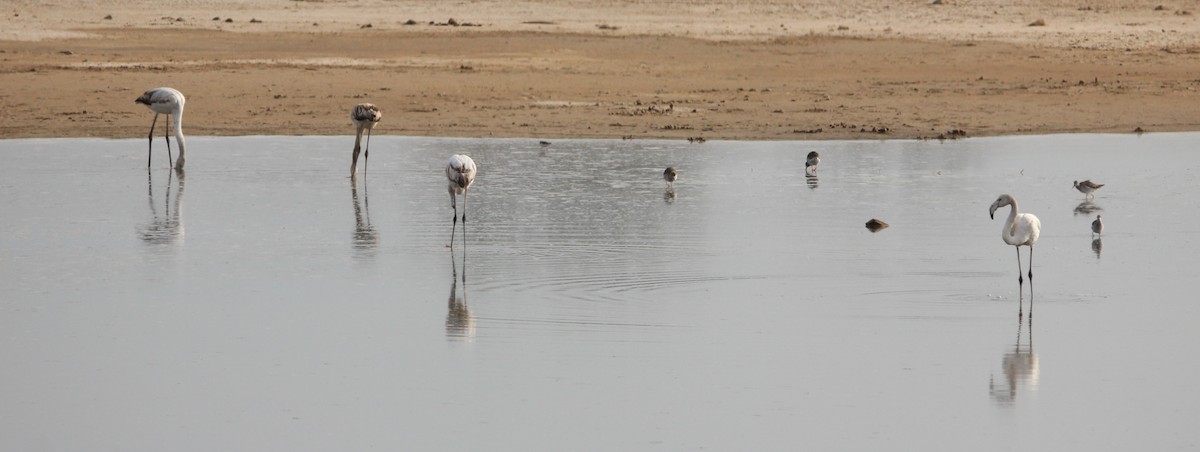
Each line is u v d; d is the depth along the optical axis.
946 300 13.90
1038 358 11.79
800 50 44.78
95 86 33.75
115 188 21.11
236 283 14.71
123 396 10.84
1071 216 18.78
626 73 38.38
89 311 13.43
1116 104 32.34
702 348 12.07
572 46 45.31
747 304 13.68
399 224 18.17
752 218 18.55
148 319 13.13
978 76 38.44
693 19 57.56
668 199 20.12
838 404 10.59
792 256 16.03
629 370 11.44
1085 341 12.34
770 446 9.74
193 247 16.64
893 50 44.97
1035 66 40.84
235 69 37.81
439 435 9.98
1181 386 11.03
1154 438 9.89
